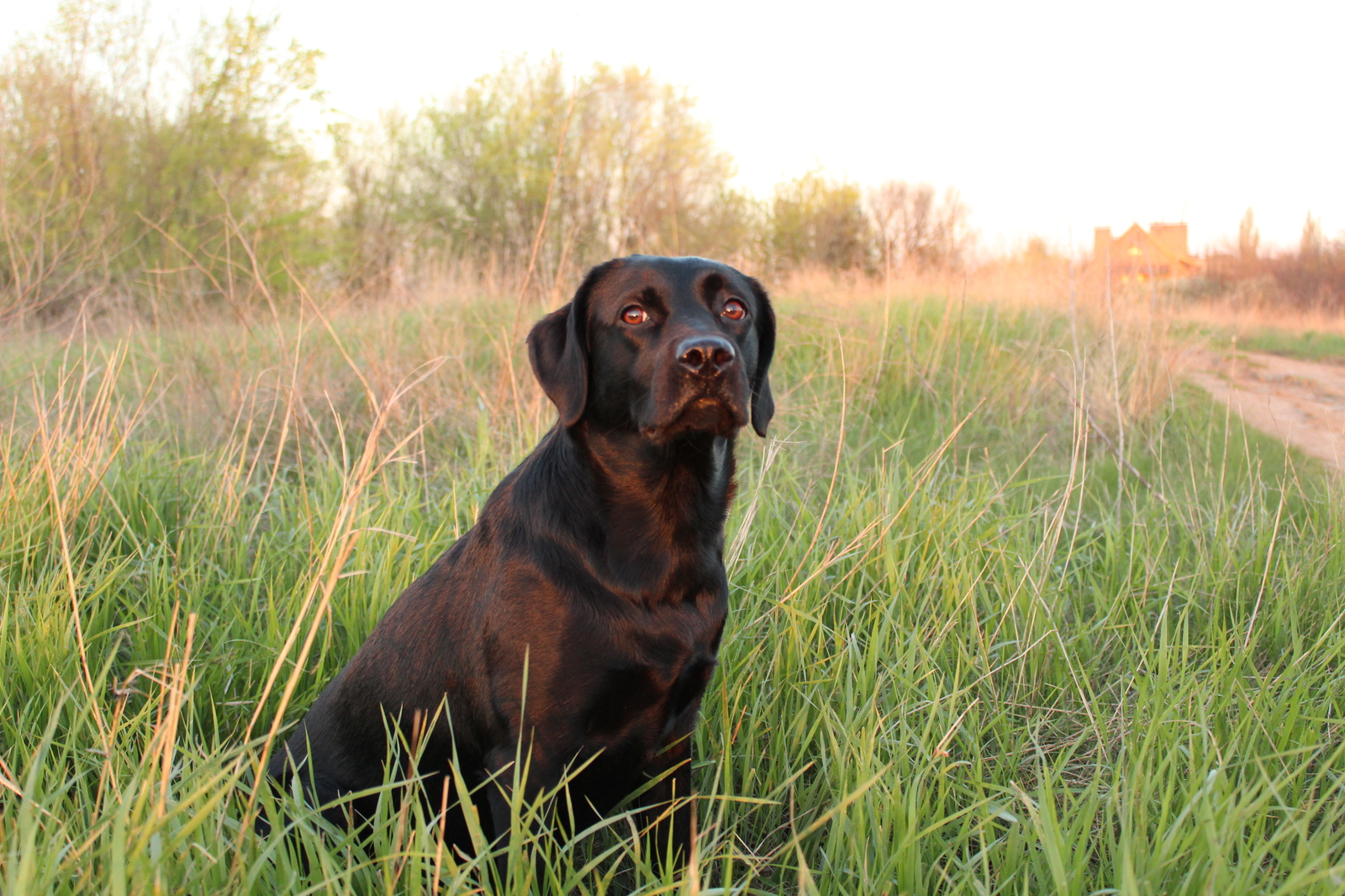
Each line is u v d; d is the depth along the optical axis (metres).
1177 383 7.35
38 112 11.70
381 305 7.76
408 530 3.59
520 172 20.39
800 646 2.87
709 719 2.78
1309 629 3.28
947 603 3.16
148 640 2.81
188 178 12.91
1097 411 6.45
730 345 2.14
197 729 2.56
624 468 2.20
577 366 2.33
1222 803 1.90
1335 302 17.20
